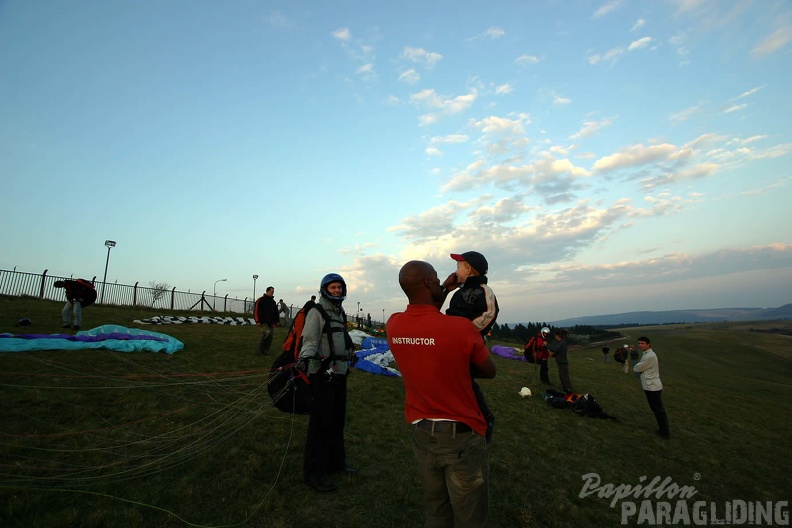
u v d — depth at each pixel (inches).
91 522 122.3
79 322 451.2
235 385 293.6
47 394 226.4
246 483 156.5
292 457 187.0
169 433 197.8
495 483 193.9
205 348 435.8
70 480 144.3
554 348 433.7
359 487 167.9
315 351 155.2
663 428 322.3
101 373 284.0
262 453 187.0
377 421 263.0
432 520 98.0
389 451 213.6
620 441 301.4
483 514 91.1
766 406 640.4
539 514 170.9
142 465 161.6
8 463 149.4
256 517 137.9
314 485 159.5
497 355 767.1
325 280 167.0
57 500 132.0
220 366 357.7
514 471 212.2
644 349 334.0
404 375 96.9
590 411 359.6
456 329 89.2
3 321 462.0
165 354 371.6
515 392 422.0
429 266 100.3
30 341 316.2
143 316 741.9
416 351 92.0
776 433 432.8
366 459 198.8
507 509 169.6
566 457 248.2
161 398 248.2
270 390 163.6
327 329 163.6
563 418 341.4
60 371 273.6
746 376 1584.6
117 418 209.5
